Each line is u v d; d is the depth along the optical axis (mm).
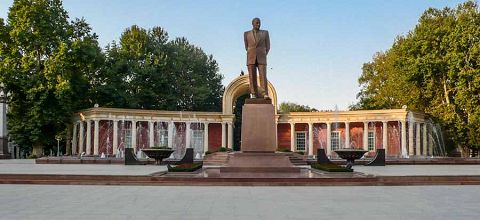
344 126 55375
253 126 23828
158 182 18641
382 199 13539
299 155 41281
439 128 55969
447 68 49938
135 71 61250
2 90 50094
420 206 11961
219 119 55812
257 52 24875
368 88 65312
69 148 57250
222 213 10633
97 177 19188
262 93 24766
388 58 60844
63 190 16188
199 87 72438
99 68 56875
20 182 18844
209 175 20766
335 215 10383
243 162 23172
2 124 49406
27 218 9828
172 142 55344
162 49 69250
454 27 50406
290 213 10664
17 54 48469
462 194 15078
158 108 64688
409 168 30578
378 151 35312
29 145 52031
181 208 11453
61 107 49594
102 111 51062
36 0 48000
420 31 51625
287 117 56438
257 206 11859
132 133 52781
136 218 9891
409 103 55062
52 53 49062
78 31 54281
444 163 38031
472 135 48969
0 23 48688
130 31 66562
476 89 48469
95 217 9984
